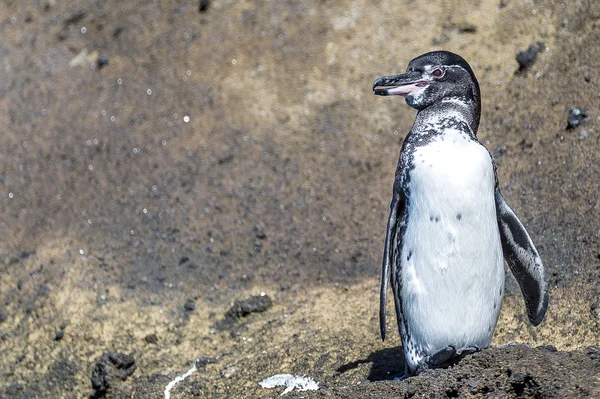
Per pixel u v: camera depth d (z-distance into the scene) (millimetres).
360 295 11648
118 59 15875
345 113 13961
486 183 8750
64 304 12320
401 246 9031
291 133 13938
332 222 12734
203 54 15305
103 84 15539
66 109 15305
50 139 14883
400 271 9039
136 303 12188
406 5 14773
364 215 12711
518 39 13711
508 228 9266
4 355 11969
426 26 14438
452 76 9727
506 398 8039
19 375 11703
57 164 14492
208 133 14219
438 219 8695
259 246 12680
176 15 16062
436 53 9891
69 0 17062
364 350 10469
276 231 12797
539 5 13852
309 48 14789
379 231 12469
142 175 13898
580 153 11750
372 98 14000
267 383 10359
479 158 8805
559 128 12234
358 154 13438
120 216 13406
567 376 7961
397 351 10289
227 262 12562
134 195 13664
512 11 14000
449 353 8680
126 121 14773
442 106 9625
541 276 9258
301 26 15055
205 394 10500
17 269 13008
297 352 10727
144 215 13328
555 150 12008
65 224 13516
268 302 11828
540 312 9438
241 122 14242
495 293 8953
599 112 12070
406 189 9000
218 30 15523
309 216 12883
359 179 13156
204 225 13047
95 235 13219
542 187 11719
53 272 12812
